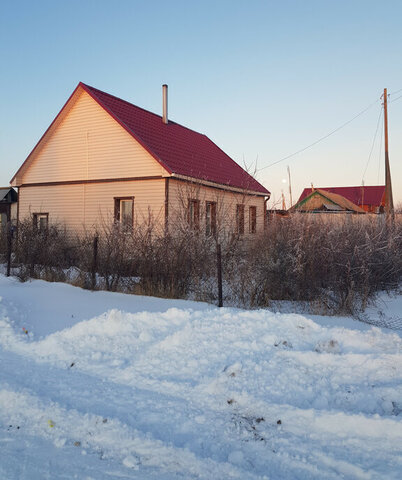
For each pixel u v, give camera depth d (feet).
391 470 10.64
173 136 69.05
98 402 14.65
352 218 44.06
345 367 16.66
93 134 61.67
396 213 52.90
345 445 11.91
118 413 13.83
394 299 34.53
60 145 64.69
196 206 46.03
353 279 30.32
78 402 14.64
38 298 32.30
